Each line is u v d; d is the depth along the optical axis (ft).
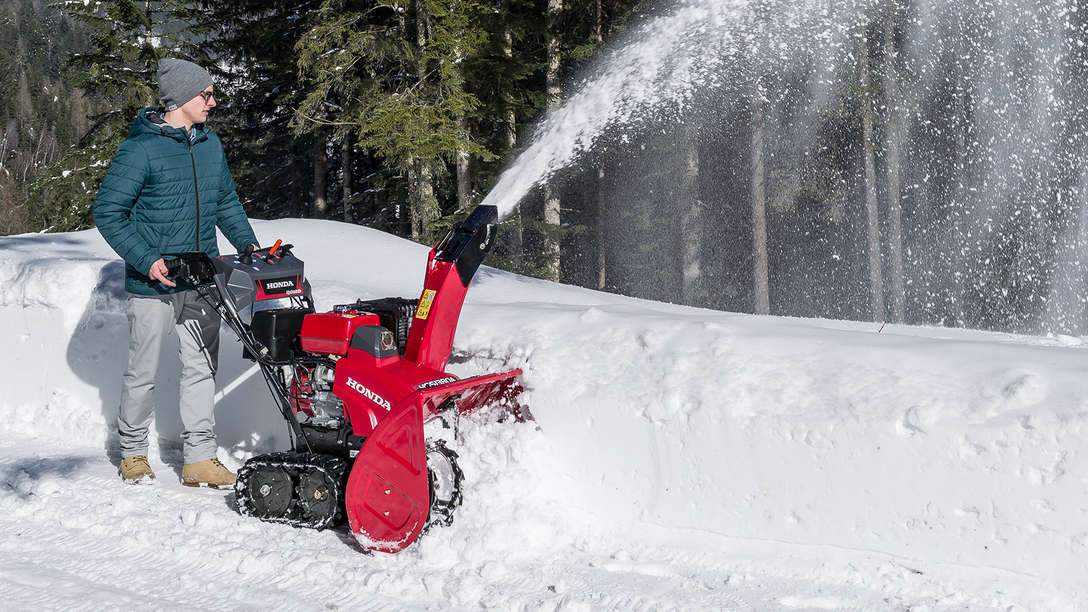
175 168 13.21
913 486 9.46
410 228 76.69
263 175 88.02
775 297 67.21
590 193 70.18
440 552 10.57
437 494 11.41
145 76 74.79
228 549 11.01
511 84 60.49
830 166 63.46
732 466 10.49
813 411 10.08
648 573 10.12
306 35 59.77
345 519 11.83
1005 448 9.01
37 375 17.52
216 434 15.03
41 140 302.86
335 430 11.75
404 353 11.59
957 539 9.25
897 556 9.57
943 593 9.16
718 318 12.92
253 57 80.64
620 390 11.25
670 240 68.23
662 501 10.93
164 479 14.07
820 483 9.97
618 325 12.09
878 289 61.11
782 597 9.34
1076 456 8.70
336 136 64.18
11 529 12.03
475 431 12.14
